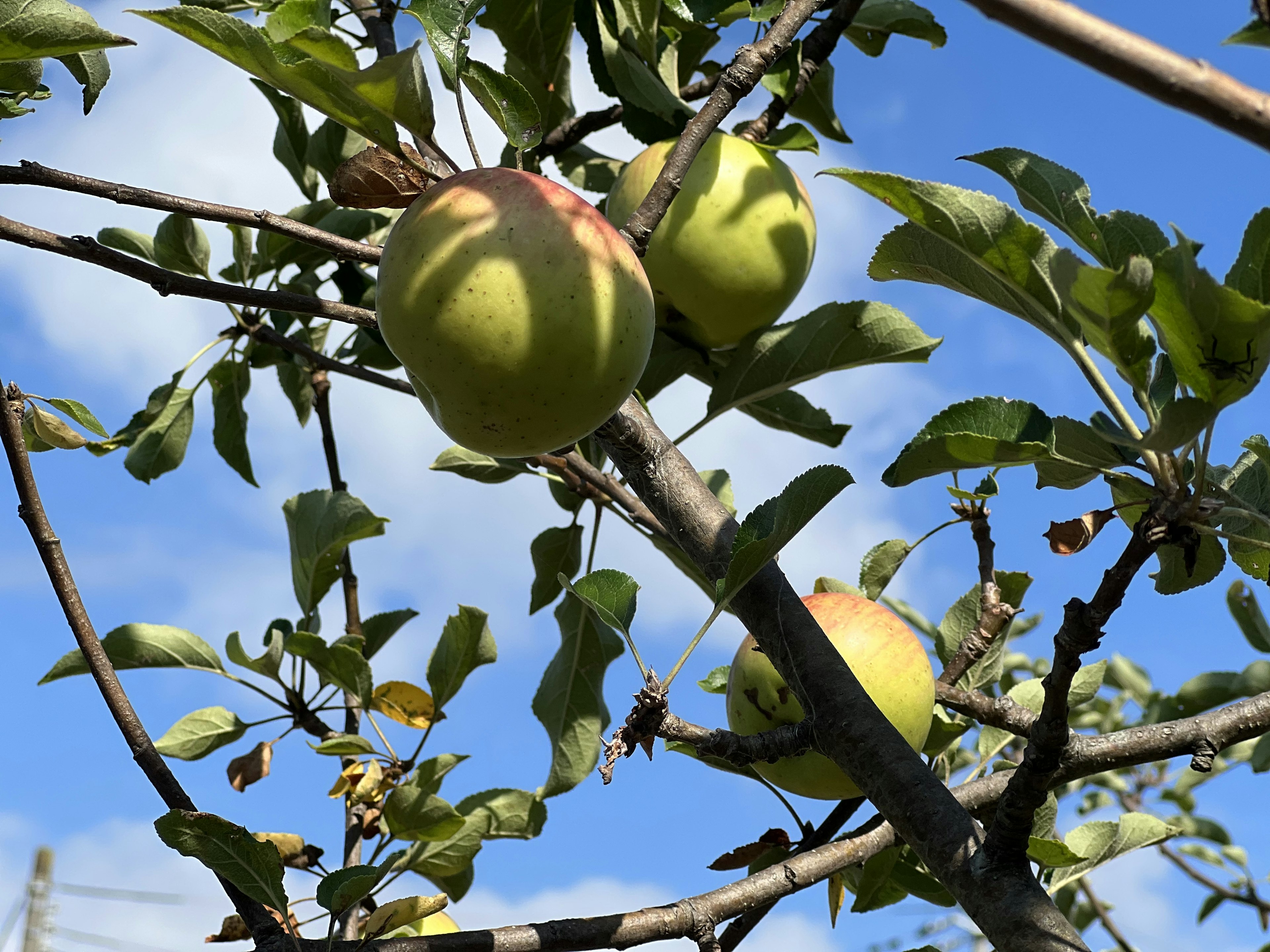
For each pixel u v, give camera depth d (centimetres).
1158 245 40
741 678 56
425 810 58
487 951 45
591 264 43
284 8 41
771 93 65
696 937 48
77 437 55
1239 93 30
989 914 40
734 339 63
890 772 43
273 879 45
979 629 63
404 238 43
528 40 68
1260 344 36
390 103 44
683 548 50
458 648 64
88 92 51
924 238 44
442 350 42
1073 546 41
